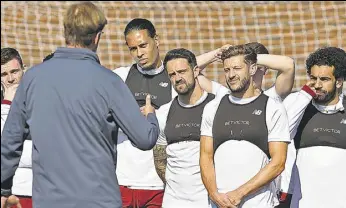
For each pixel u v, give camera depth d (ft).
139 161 69.56
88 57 52.08
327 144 61.52
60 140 51.19
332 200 61.11
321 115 62.03
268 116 58.18
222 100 59.98
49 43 143.54
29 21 145.48
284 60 65.36
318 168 61.41
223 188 58.90
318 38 145.07
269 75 129.59
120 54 141.28
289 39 145.48
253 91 59.31
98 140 51.26
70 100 51.11
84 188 50.88
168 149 65.21
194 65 64.39
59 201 51.11
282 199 67.62
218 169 59.26
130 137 51.83
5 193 54.44
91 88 51.11
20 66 65.36
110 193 51.39
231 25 147.84
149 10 148.66
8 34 143.02
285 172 67.56
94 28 51.98
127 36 68.90
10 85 65.16
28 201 65.36
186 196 64.34
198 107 64.64
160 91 69.36
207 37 146.72
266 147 58.39
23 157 64.39
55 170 51.24
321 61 61.31
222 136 59.06
